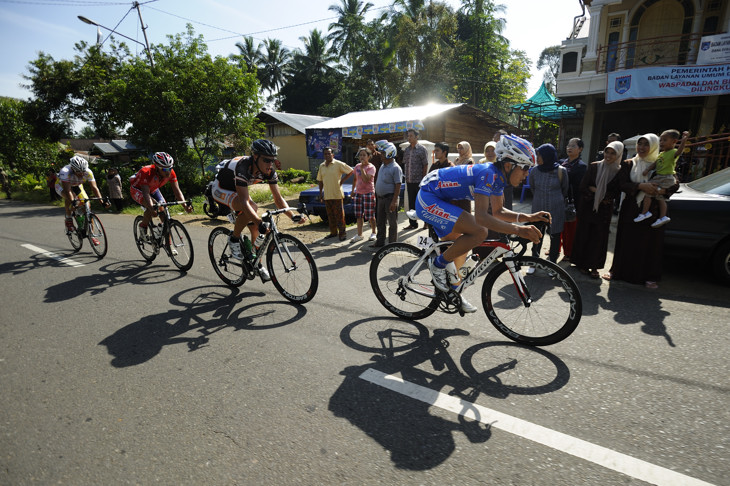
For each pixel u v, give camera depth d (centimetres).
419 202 332
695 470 184
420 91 3056
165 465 197
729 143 822
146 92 1539
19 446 215
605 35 1286
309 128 1461
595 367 273
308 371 280
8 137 2398
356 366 285
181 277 506
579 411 228
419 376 269
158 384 269
